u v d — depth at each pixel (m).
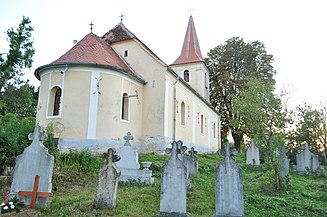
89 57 18.55
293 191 11.05
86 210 7.33
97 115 17.61
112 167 7.78
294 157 20.00
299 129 21.16
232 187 7.38
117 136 18.36
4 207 7.13
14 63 19.48
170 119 22.42
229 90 39.25
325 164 20.75
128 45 23.27
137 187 10.57
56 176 10.41
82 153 12.93
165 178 7.68
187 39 38.88
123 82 19.45
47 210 7.25
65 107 17.39
